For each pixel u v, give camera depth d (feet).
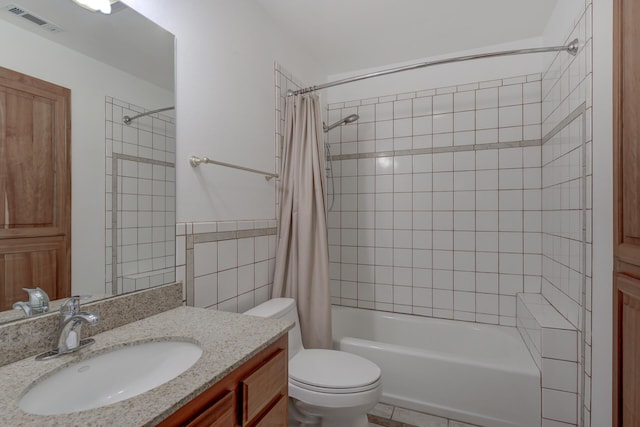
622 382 4.00
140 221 3.92
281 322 3.64
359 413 4.62
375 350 6.46
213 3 5.07
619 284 4.06
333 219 9.14
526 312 6.33
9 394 2.19
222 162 5.19
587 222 4.65
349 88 9.03
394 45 7.64
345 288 9.02
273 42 6.65
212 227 4.96
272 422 3.19
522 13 6.40
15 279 2.81
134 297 3.70
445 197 8.01
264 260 6.25
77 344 2.87
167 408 2.03
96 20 3.50
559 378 5.19
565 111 5.63
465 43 7.56
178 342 3.28
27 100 2.92
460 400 5.82
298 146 6.62
